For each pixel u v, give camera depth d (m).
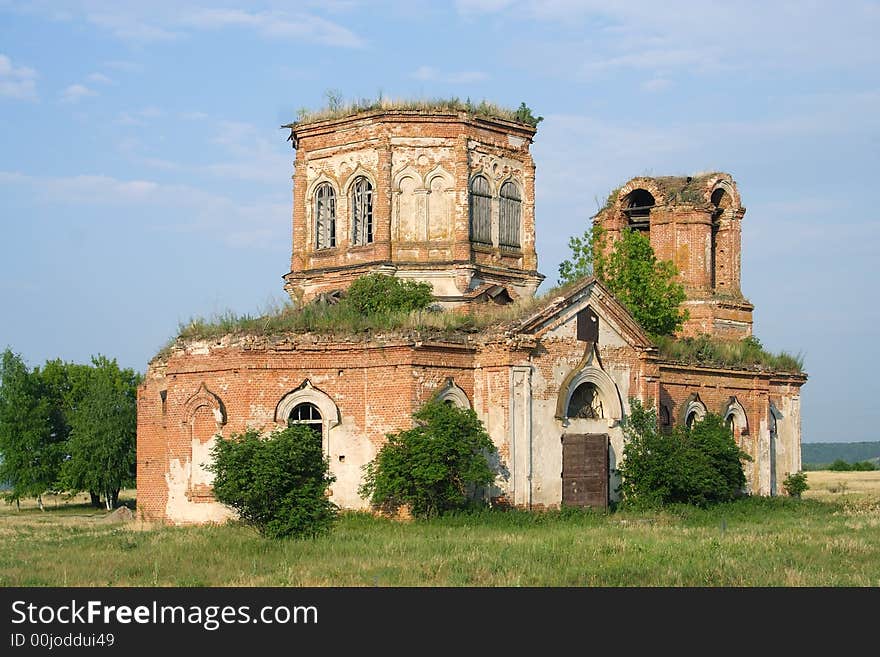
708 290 56.38
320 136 46.34
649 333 48.59
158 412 40.44
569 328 38.09
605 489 38.03
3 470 62.84
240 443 30.11
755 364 49.09
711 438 40.56
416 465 33.47
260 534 29.89
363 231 45.25
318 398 36.44
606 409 39.25
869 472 103.00
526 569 23.67
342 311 38.16
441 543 27.80
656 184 57.59
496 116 46.00
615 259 49.97
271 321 36.97
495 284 45.19
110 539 31.31
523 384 36.50
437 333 36.09
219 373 37.03
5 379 64.12
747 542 28.72
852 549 27.36
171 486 38.12
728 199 58.34
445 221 44.59
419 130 44.66
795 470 51.53
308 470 30.34
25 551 28.50
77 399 67.56
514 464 36.00
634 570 23.44
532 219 47.16
